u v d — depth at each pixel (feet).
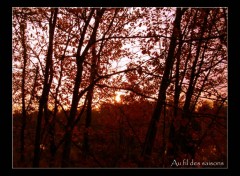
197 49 43.27
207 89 45.21
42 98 40.19
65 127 38.42
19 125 60.39
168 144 40.52
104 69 52.70
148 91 46.60
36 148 38.93
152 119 38.96
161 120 45.57
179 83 43.73
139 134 54.24
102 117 57.72
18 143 55.01
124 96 50.19
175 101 41.52
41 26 50.47
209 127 40.42
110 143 54.34
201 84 46.57
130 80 44.96
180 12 39.11
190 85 42.29
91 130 46.75
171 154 41.11
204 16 42.32
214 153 45.65
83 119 61.36
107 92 52.75
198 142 42.01
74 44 50.24
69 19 50.65
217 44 43.09
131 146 54.34
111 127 55.77
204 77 46.06
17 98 58.54
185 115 39.40
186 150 41.55
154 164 39.99
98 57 51.11
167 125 45.16
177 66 43.04
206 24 42.29
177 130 41.32
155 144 46.19
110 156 49.67
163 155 41.50
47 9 44.11
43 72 50.67
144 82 44.09
